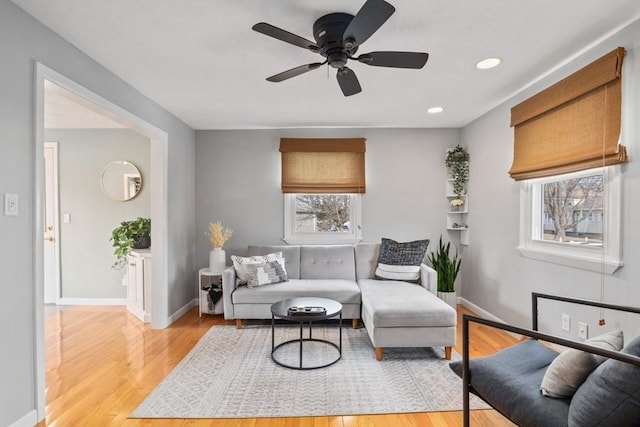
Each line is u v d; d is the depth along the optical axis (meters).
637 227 1.94
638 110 1.92
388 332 2.65
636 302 1.94
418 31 2.01
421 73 2.63
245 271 3.54
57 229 4.39
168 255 3.56
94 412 2.00
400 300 2.85
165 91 2.98
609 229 2.12
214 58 2.36
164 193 3.46
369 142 4.34
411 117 3.85
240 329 3.41
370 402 2.10
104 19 1.88
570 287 2.46
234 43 2.16
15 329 1.76
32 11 1.81
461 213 4.27
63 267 4.40
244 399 2.13
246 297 3.40
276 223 4.37
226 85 2.86
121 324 3.58
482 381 1.57
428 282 3.44
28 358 1.83
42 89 1.91
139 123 2.98
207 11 1.81
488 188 3.62
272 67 2.51
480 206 3.79
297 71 2.01
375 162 4.34
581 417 1.21
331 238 4.34
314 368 2.53
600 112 2.15
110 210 4.39
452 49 2.24
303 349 2.90
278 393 2.20
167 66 2.48
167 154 3.54
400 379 2.38
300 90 2.99
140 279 3.72
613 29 2.01
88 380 2.38
